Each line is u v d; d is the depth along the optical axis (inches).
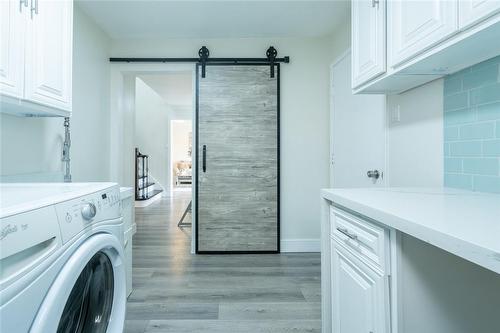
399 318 33.3
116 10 100.8
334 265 51.6
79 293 42.3
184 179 441.7
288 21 109.9
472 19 35.4
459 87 52.9
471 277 33.7
